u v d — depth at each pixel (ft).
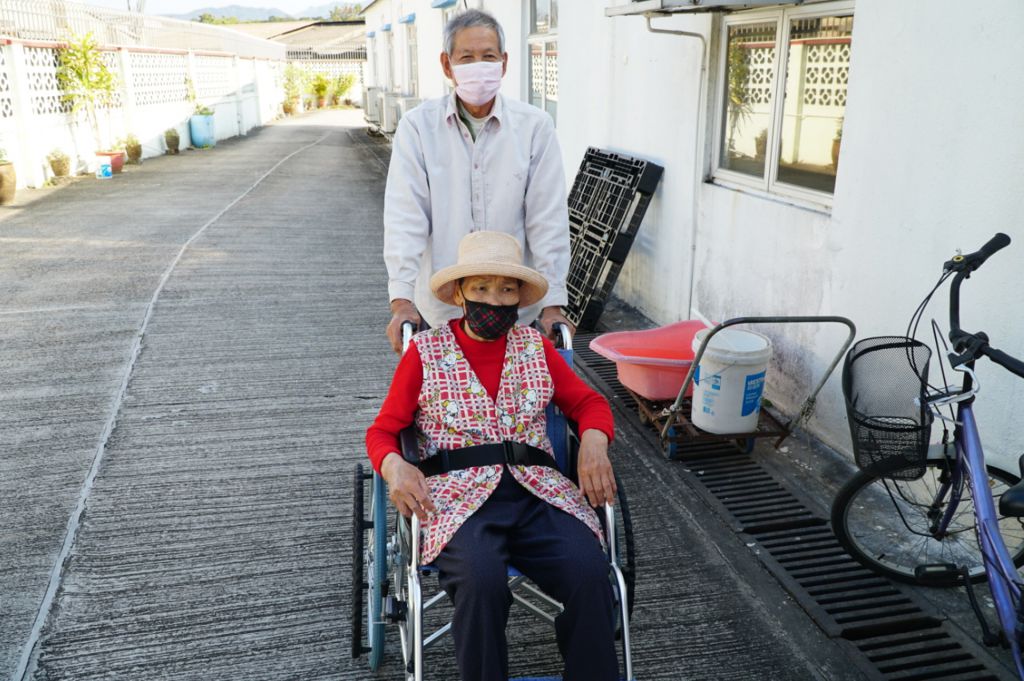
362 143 69.46
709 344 13.23
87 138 47.55
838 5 12.94
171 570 10.51
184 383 16.34
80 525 11.41
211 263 25.80
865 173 12.18
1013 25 9.61
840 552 11.13
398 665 9.05
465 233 9.68
